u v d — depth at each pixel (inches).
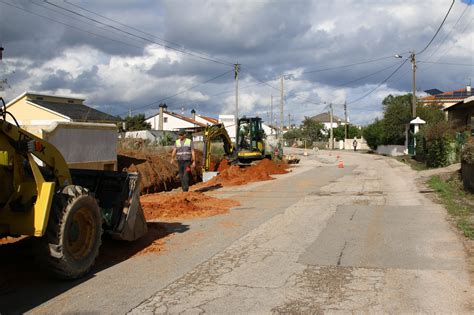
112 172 294.0
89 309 195.9
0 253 279.7
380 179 776.9
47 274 230.4
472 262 256.5
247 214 430.3
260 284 225.8
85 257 238.8
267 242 315.3
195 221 394.6
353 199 523.2
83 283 230.7
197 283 229.0
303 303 199.3
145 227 310.3
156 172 741.3
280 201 518.3
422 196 533.0
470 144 569.3
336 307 193.9
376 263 259.3
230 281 231.1
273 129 3223.4
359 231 346.9
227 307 196.2
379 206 466.0
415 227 356.5
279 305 197.5
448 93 2407.7
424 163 1154.7
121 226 282.0
